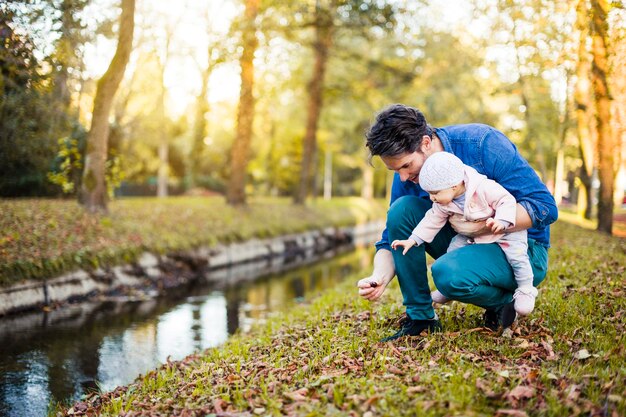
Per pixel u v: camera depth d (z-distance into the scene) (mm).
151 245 11602
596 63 9148
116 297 9398
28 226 9734
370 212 32938
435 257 3785
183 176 38031
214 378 3738
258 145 39375
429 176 3121
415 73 22297
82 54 9586
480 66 17484
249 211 18797
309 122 23703
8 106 8953
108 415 3545
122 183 29125
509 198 3148
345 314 5113
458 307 4492
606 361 3076
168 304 9148
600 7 7848
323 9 16547
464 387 2727
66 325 7336
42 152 10734
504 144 3324
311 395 2930
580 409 2482
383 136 3117
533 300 3277
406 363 3232
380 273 3645
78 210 11641
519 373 2910
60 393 4840
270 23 16328
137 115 18734
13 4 7270
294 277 12742
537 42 10688
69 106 11281
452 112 22438
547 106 15445
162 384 4090
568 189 31547
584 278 5129
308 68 23422
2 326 7094
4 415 4340
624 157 14500
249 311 8750
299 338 4527
